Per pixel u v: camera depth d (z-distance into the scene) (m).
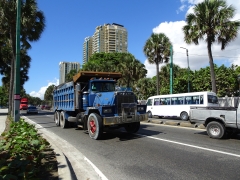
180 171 5.33
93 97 11.05
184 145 8.14
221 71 36.97
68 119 13.27
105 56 60.78
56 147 7.57
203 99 18.50
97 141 9.34
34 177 4.70
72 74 63.97
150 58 30.09
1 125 15.05
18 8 14.41
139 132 11.45
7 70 36.50
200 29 20.27
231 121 8.95
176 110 20.72
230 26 19.09
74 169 5.64
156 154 6.94
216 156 6.59
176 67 47.38
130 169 5.56
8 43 27.61
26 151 6.06
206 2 20.05
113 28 88.50
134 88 50.50
